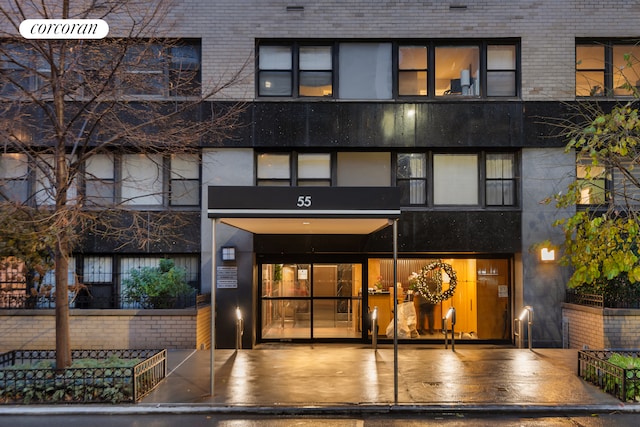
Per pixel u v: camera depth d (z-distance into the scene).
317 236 14.91
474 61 15.06
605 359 10.28
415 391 9.65
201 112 14.48
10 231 11.62
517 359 12.26
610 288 12.88
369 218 9.43
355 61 15.02
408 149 15.07
